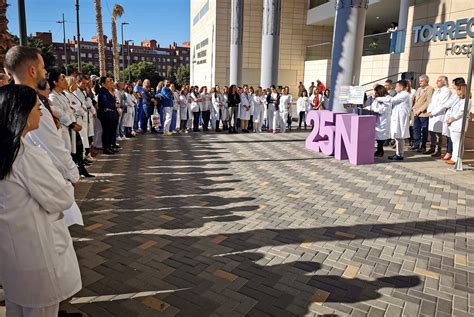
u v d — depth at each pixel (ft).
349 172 25.23
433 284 11.25
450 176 24.31
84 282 10.99
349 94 33.19
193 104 46.26
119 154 30.68
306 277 11.49
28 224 6.00
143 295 10.40
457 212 17.57
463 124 25.53
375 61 58.13
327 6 87.66
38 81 8.84
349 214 17.04
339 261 12.55
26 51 8.55
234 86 45.78
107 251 13.00
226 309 9.84
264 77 56.54
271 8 54.24
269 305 10.04
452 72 36.83
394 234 14.90
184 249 13.26
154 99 44.11
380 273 11.82
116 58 118.52
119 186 21.02
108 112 29.73
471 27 34.65
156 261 12.35
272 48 55.36
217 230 14.98
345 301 10.28
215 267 12.01
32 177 5.92
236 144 37.14
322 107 49.55
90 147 28.66
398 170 25.94
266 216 16.63
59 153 8.75
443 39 37.73
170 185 21.48
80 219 8.90
